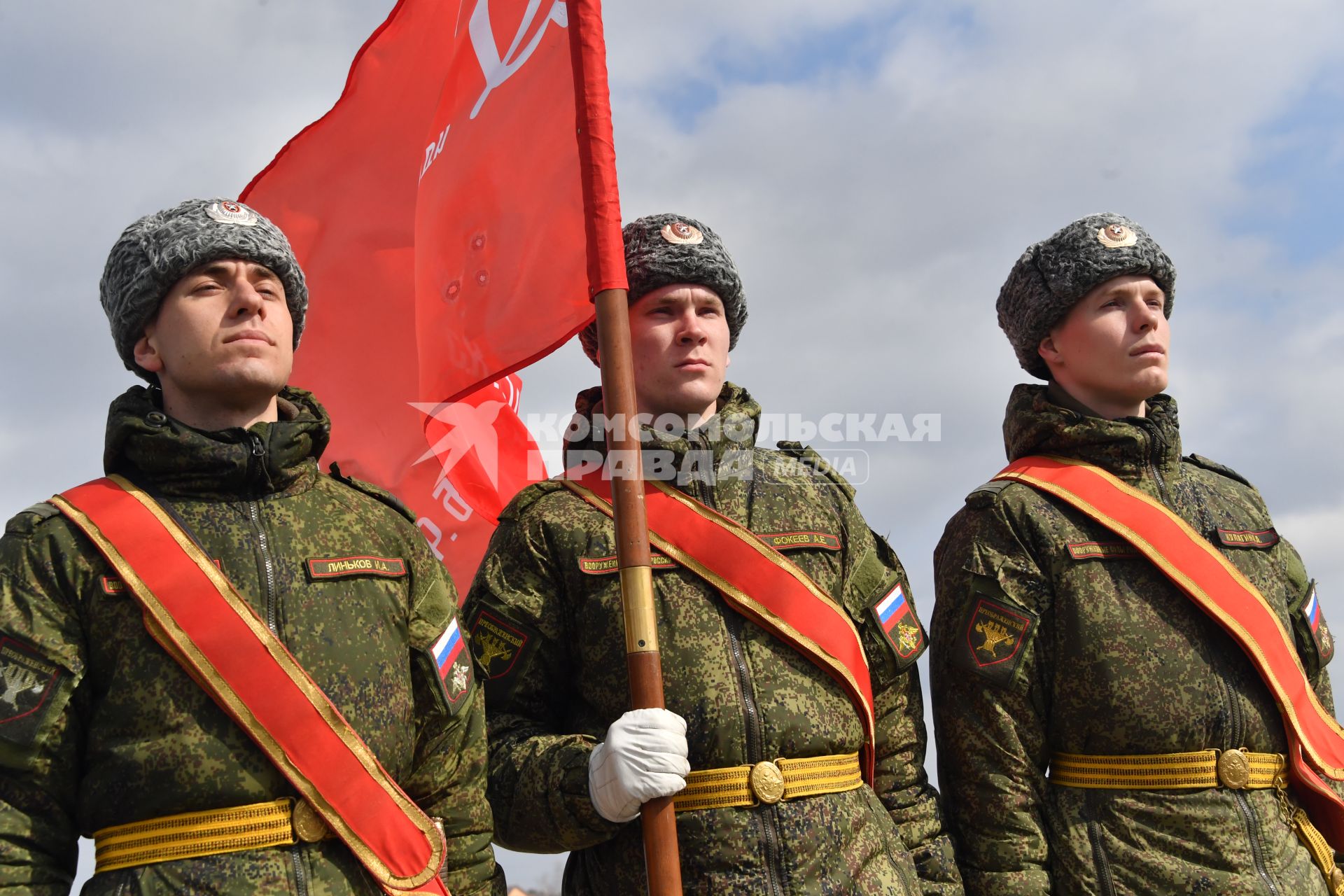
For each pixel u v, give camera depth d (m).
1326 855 3.37
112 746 2.44
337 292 4.49
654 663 2.96
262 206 4.53
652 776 2.78
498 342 3.47
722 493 3.40
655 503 3.33
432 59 4.46
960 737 3.44
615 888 3.08
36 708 2.40
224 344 2.73
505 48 3.70
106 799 2.42
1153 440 3.65
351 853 2.54
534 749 3.06
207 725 2.48
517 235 3.52
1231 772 3.29
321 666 2.60
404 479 4.54
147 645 2.51
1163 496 3.64
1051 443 3.74
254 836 2.45
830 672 3.19
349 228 4.49
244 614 2.55
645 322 3.50
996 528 3.55
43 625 2.46
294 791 2.52
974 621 3.46
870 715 3.23
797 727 3.08
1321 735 3.45
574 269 3.36
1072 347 3.78
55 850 2.42
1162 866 3.22
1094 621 3.39
